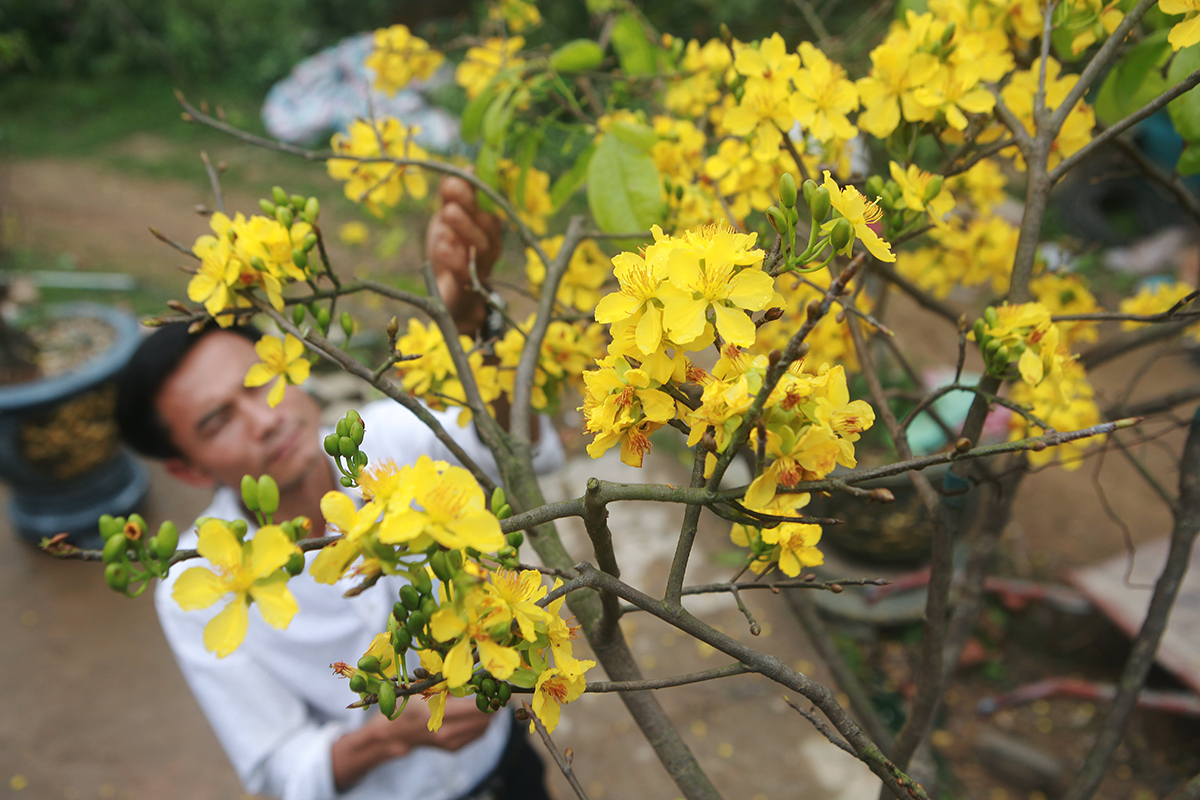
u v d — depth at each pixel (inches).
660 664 65.1
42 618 73.9
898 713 59.9
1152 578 60.6
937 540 19.8
